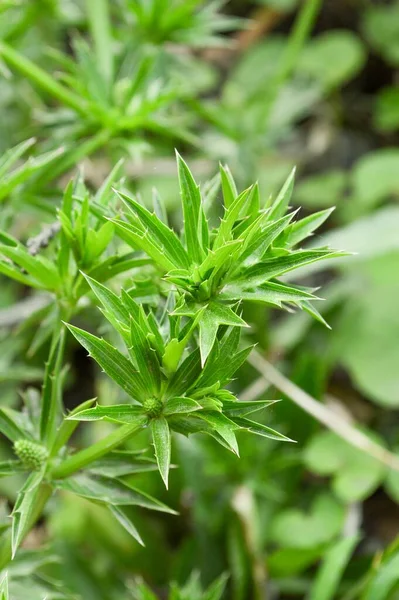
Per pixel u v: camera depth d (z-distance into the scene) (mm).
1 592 450
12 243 485
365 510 788
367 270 858
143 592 526
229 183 454
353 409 848
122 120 579
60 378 481
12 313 617
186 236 446
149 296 478
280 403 725
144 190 845
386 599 583
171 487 689
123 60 666
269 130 926
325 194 966
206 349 433
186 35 679
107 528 694
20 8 728
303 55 1076
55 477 467
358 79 1140
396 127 1063
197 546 686
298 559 648
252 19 1128
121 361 440
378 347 809
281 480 728
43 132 650
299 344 829
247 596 663
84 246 476
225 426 436
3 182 504
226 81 1104
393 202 1008
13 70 784
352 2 1158
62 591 513
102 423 731
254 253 443
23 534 470
